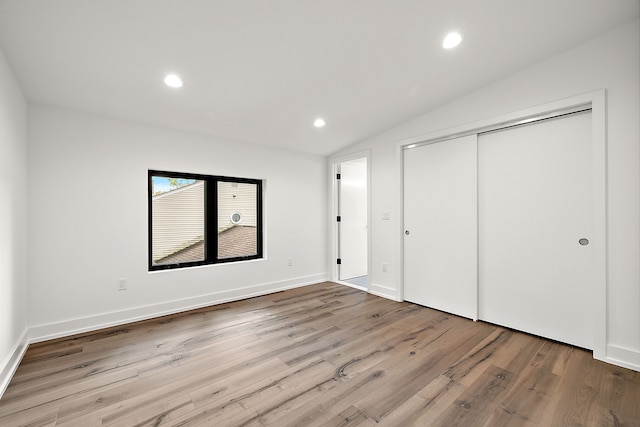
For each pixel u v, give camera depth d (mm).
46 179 2551
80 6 1579
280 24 1869
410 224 3566
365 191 5117
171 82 2371
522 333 2664
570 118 2398
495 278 2861
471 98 2938
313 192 4551
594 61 2219
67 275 2635
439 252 3277
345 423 1536
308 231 4484
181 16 1721
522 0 1833
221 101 2748
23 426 1513
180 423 1536
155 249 3229
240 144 3768
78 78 2213
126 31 1789
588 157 2312
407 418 1573
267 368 2078
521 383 1889
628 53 2076
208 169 3492
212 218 3613
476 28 2061
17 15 1593
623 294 2092
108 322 2822
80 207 2705
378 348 2383
